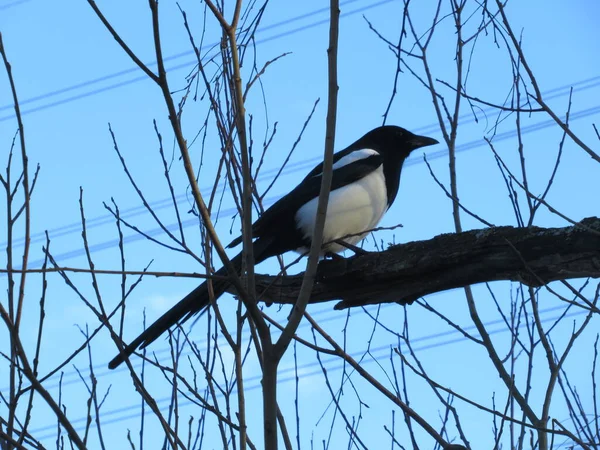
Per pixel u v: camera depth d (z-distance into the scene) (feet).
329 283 30.40
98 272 19.24
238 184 24.30
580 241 25.59
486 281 27.76
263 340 20.48
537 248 26.25
